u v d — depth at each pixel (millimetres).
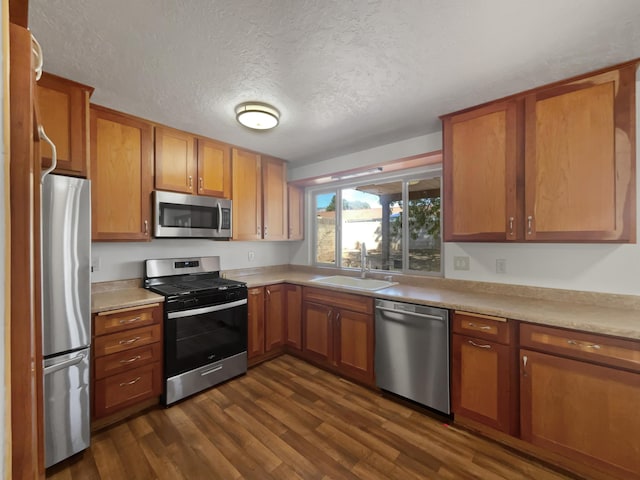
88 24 1239
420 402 2092
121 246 2467
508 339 1710
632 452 1353
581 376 1479
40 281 777
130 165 2205
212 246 3111
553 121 1708
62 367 1558
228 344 2568
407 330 2156
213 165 2746
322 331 2791
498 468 1588
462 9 1166
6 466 338
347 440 1813
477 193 1982
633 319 1520
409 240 2893
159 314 2148
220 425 1959
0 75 326
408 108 2053
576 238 1636
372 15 1200
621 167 1522
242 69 1593
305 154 3223
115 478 1533
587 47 1398
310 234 3816
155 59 1500
